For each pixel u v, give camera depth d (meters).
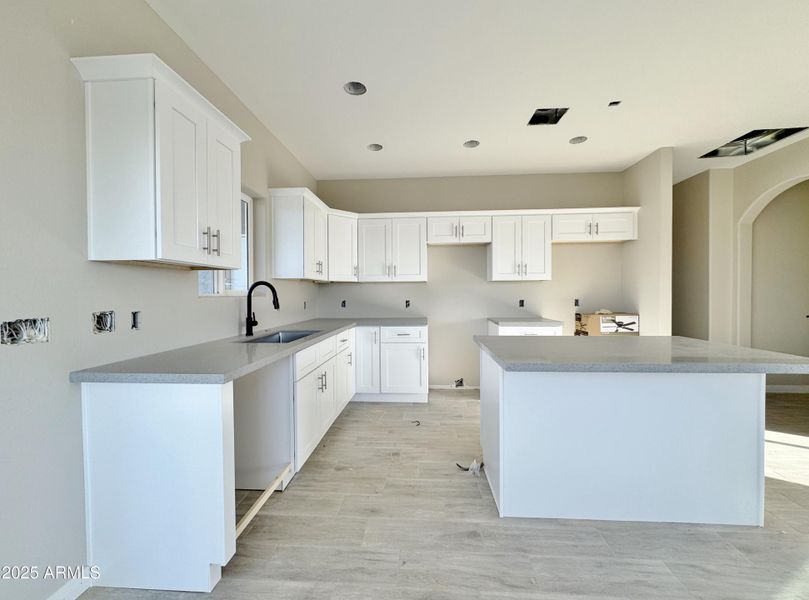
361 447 2.83
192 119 1.66
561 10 1.84
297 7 1.80
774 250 4.29
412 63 2.26
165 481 1.45
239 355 1.80
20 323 1.22
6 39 1.18
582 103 2.76
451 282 4.54
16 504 1.21
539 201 4.39
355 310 4.58
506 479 1.92
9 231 1.19
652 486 1.86
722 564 1.58
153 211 1.45
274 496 2.14
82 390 1.46
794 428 3.18
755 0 1.78
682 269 4.67
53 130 1.33
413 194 4.50
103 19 1.54
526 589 1.45
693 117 2.99
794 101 2.74
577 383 1.87
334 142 3.44
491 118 2.99
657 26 1.95
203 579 1.45
